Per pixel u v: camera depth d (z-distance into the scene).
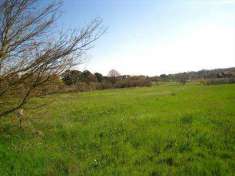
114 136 12.77
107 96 39.62
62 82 10.38
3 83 9.55
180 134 12.59
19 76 9.55
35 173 8.28
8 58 9.45
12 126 12.05
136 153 10.25
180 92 41.50
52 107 11.23
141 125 15.07
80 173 8.46
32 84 9.62
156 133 12.88
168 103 26.05
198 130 13.27
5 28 9.39
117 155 10.14
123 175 8.17
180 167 8.70
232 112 18.02
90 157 9.91
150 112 20.23
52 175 8.31
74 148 11.12
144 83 78.75
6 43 9.41
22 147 10.43
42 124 13.60
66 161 9.40
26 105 10.40
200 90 43.28
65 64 9.58
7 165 8.64
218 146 10.63
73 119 17.89
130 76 79.06
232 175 7.94
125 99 33.31
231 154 9.73
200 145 10.95
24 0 9.47
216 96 30.16
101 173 8.33
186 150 10.43
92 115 19.92
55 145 11.27
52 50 9.34
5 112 10.12
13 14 9.46
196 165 8.74
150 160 9.55
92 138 12.52
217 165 8.73
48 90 10.27
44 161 9.22
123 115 19.16
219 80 69.06
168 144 11.16
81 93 11.30
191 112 18.70
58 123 15.49
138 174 8.23
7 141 11.11
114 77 75.50
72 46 9.48
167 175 8.11
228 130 12.98
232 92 34.25
